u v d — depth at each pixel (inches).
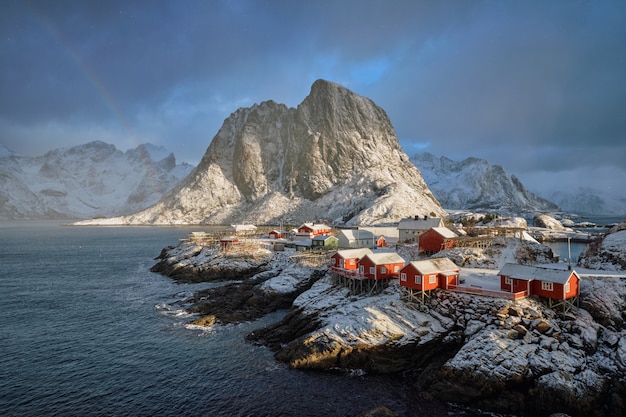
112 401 1203.9
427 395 1229.1
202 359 1503.4
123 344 1660.9
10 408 1165.1
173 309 2170.3
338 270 2107.5
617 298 1472.7
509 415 1136.2
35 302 2345.0
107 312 2123.5
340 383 1314.0
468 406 1175.0
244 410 1151.0
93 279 3046.3
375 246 3208.7
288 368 1421.0
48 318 2026.3
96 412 1144.2
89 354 1558.8
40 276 3191.4
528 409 1145.4
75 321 1975.9
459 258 2220.7
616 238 2063.2
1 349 1615.4
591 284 1563.7
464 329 1471.5
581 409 1104.2
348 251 2219.5
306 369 1409.9
